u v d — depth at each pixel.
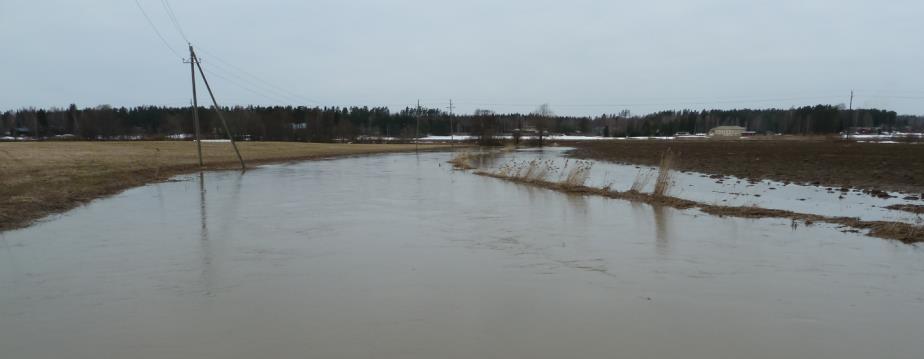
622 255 9.15
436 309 6.34
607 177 26.92
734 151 53.84
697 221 12.71
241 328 5.71
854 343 5.32
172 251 9.51
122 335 5.51
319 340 5.37
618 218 13.27
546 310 6.29
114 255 9.18
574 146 89.44
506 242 10.34
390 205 16.00
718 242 10.21
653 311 6.26
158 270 8.16
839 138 86.19
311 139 107.81
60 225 12.26
